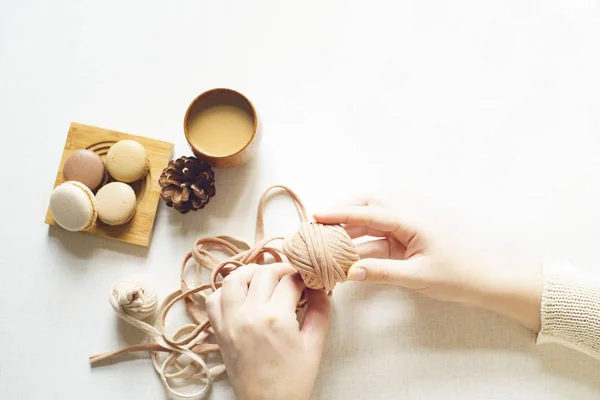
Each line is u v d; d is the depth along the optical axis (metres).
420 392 0.78
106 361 0.80
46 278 0.81
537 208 0.82
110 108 0.85
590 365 0.78
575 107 0.83
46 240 0.82
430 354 0.79
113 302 0.76
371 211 0.73
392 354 0.79
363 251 0.78
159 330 0.79
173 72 0.85
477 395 0.78
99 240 0.82
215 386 0.78
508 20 0.85
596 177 0.82
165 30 0.86
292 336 0.68
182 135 0.84
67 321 0.80
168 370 0.79
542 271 0.75
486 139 0.83
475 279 0.73
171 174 0.76
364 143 0.83
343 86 0.84
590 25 0.85
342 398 0.78
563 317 0.72
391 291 0.80
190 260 0.81
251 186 0.82
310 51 0.85
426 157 0.83
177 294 0.79
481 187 0.82
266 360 0.67
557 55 0.85
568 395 0.78
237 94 0.75
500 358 0.79
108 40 0.86
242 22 0.86
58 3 0.87
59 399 0.79
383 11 0.86
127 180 0.79
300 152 0.83
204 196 0.77
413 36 0.85
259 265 0.74
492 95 0.84
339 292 0.80
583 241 0.81
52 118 0.85
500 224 0.82
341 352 0.79
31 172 0.84
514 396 0.78
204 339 0.78
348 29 0.85
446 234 0.74
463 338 0.79
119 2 0.86
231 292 0.69
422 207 0.81
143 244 0.80
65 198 0.75
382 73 0.84
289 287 0.70
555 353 0.79
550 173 0.82
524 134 0.83
